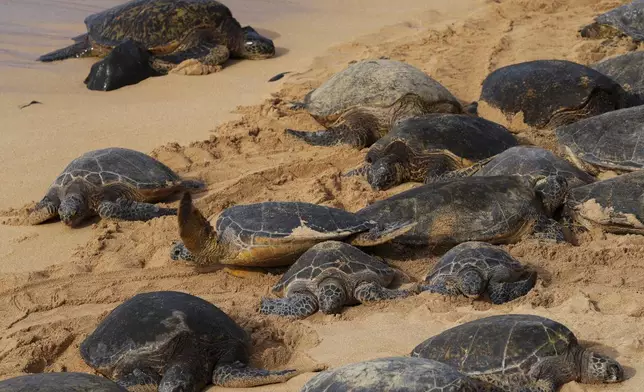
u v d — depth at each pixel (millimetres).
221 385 14273
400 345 14836
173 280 18875
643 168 20859
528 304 15844
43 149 26641
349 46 37344
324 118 26875
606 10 41000
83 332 16578
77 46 36844
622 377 12984
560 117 25734
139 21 35531
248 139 26984
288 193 22938
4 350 16047
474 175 21484
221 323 14992
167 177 22859
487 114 27203
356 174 23797
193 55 34781
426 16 42125
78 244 20875
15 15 42312
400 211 18750
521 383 12766
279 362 15156
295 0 46438
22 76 34000
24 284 18703
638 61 28047
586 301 15695
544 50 34812
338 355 14758
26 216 22203
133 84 33250
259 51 35969
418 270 18281
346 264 16891
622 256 17922
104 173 22109
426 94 26125
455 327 13820
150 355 14312
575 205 19328
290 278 17078
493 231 18438
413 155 22812
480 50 35562
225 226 18438
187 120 29109
